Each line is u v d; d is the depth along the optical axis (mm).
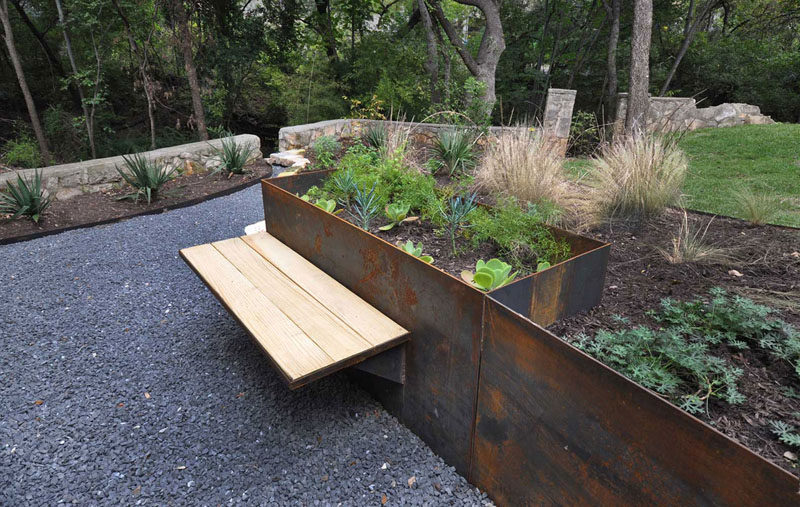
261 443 1689
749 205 3270
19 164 8039
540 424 1176
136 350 2260
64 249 3494
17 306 2658
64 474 1564
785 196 4043
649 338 1564
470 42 14047
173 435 1736
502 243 2168
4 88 10328
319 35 11609
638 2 6152
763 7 14789
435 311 1447
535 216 2223
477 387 1354
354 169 3049
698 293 2070
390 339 1543
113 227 3969
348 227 1826
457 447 1509
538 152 3768
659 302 1987
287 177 2795
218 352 2246
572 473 1121
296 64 10750
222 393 1963
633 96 6422
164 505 1449
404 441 1683
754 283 2174
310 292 1900
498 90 13680
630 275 2311
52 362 2164
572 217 3182
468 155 4766
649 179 3244
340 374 2098
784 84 13719
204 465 1600
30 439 1715
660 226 3072
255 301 1812
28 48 10352
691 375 1465
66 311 2611
